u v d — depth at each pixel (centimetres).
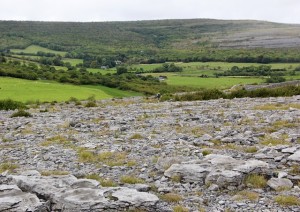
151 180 1708
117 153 2209
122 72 18888
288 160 1798
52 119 3928
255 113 3434
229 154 2003
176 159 1925
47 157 2188
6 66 15300
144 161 2014
